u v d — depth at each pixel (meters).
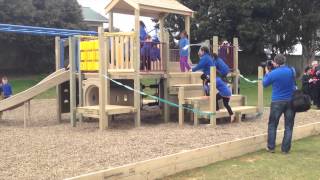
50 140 10.51
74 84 13.23
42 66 43.16
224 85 12.51
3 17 38.19
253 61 41.81
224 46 14.84
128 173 7.06
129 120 14.13
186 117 14.46
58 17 41.09
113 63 12.84
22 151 9.23
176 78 13.72
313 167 8.37
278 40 39.94
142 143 9.95
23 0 39.50
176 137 10.70
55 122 14.28
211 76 12.28
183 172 7.96
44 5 41.41
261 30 36.81
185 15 14.66
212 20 36.97
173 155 7.82
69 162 8.19
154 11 13.86
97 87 13.20
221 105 13.46
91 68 12.93
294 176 7.74
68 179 6.38
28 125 13.59
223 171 8.05
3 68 41.81
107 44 12.64
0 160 8.39
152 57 13.12
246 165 8.51
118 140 10.35
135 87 12.51
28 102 13.95
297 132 11.30
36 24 39.88
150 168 7.41
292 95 9.43
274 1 35.94
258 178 7.61
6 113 17.16
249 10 36.16
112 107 12.45
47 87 13.66
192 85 13.37
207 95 13.08
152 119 14.40
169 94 13.56
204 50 12.88
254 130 11.79
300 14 38.09
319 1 37.56
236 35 37.91
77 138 10.74
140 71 12.80
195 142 10.05
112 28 14.35
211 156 8.65
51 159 8.45
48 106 19.34
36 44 40.81
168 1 14.51
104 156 8.66
